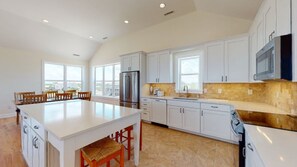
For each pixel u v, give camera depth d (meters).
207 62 3.26
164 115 3.77
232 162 2.15
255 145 0.96
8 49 4.74
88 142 1.34
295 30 1.10
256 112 1.93
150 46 4.63
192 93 3.85
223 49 3.02
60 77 6.11
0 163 2.09
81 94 4.54
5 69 4.71
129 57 4.64
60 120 1.54
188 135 3.23
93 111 2.00
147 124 4.10
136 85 4.28
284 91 2.01
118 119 1.65
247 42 2.70
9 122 4.16
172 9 3.62
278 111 1.99
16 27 4.23
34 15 3.95
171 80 4.04
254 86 2.97
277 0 1.46
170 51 3.99
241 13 2.81
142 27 4.65
